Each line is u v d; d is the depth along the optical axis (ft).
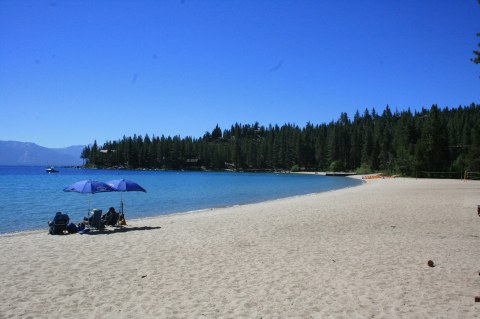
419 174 262.67
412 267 29.17
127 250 36.32
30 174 370.32
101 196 124.36
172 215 72.43
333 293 23.35
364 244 37.96
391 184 173.47
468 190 120.78
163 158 574.56
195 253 34.83
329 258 32.35
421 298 22.35
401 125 391.86
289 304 21.53
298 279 26.35
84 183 47.67
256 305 21.42
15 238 43.52
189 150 583.99
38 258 33.12
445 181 199.82
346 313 20.11
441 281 25.64
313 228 48.29
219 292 23.76
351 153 469.57
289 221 54.95
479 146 230.07
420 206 72.23
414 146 286.87
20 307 21.31
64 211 82.58
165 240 41.47
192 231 47.47
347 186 189.57
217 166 575.79
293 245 38.01
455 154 344.69
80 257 33.45
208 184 214.28
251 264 30.66
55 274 27.99
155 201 109.60
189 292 23.80
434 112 270.46
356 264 30.19
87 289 24.49
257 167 553.64
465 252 34.09
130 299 22.58
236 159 557.33
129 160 579.07
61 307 21.30
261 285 25.11
